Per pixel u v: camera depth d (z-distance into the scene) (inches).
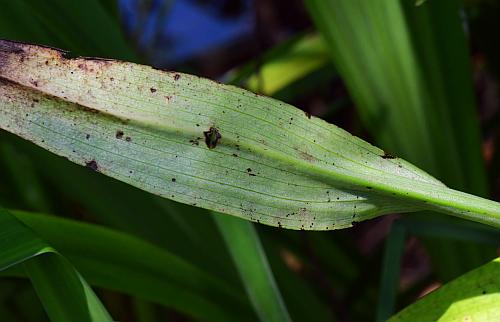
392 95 21.2
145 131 12.7
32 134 12.5
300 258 28.6
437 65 20.9
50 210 25.8
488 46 30.3
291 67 29.2
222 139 12.8
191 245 21.5
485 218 13.0
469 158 21.8
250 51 50.8
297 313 22.3
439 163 21.9
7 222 13.2
